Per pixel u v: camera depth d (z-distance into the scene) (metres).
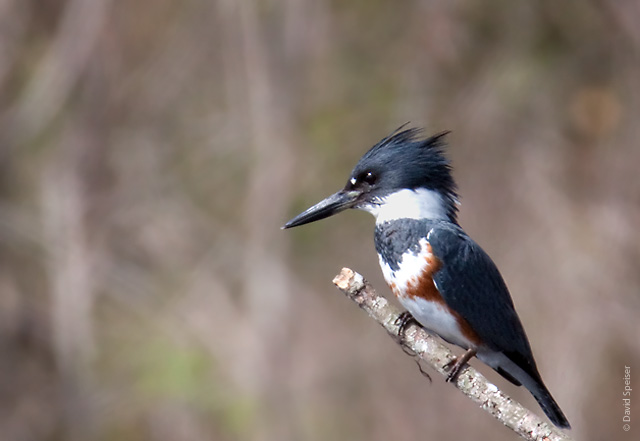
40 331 13.95
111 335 13.98
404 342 5.65
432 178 6.94
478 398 5.44
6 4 14.22
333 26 14.26
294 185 13.69
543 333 11.93
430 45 13.98
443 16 14.01
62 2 14.49
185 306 13.91
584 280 12.13
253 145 14.09
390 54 14.24
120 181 14.56
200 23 14.56
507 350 6.64
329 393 12.81
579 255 12.31
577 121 13.82
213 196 14.45
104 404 13.54
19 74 14.38
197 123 14.62
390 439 12.27
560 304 12.03
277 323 13.32
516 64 13.91
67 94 14.34
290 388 12.99
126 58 14.55
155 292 14.07
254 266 13.70
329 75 14.13
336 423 12.59
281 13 14.05
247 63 14.09
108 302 14.14
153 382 13.43
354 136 13.91
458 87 13.95
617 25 14.12
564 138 13.73
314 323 13.29
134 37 14.59
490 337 6.58
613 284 12.14
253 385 13.11
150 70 14.62
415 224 6.70
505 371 6.83
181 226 14.37
